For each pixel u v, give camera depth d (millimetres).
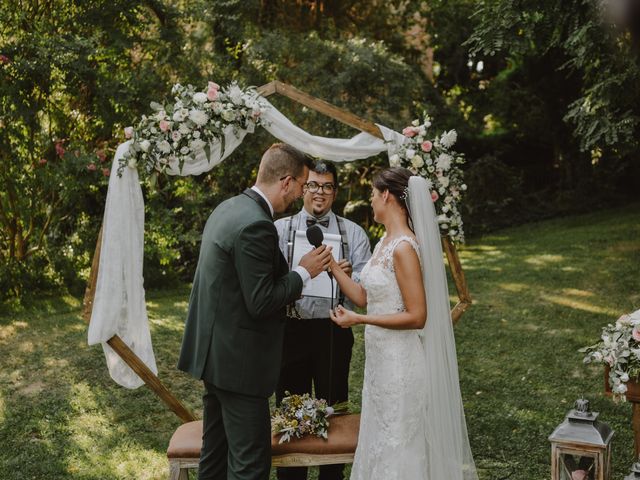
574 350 6168
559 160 16094
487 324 7059
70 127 8617
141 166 3490
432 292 3029
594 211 14875
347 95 9758
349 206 11977
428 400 3010
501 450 4199
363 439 3061
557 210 14695
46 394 5242
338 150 3824
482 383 5457
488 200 14047
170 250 8820
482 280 8984
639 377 2889
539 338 6539
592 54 5918
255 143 9203
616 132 6145
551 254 10359
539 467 3943
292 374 3590
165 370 5793
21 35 7809
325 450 3076
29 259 8773
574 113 6582
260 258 2732
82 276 8938
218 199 9891
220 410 3006
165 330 6953
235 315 2801
